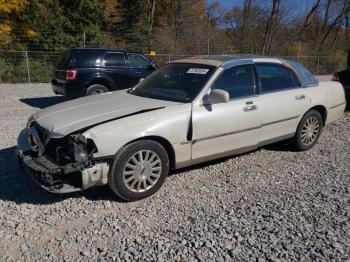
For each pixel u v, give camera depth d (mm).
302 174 5160
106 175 4066
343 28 41969
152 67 11125
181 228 3705
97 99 5094
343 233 3604
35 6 24281
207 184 4797
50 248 3381
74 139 3912
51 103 11367
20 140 4605
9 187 4598
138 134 4141
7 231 3637
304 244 3424
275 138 5641
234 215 3961
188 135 4562
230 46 32938
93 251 3332
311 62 30953
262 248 3365
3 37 22719
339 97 6656
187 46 30031
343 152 6164
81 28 25703
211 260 3195
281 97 5559
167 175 4773
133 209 4113
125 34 29953
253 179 4973
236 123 4977
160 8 37188
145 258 3221
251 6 38062
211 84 4832
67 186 3984
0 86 16891
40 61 20562
